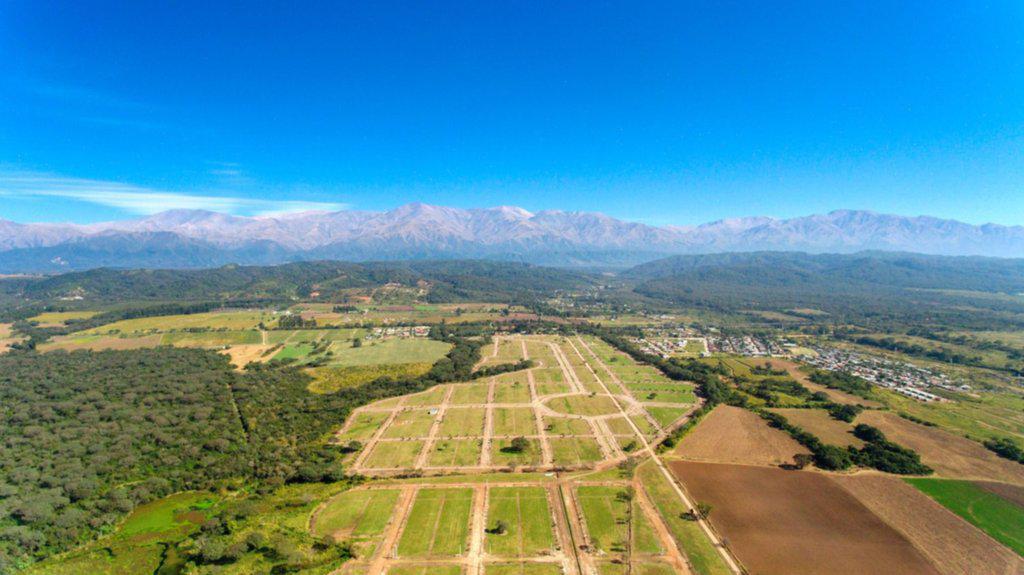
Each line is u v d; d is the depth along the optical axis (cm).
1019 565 9850
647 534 10862
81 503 12112
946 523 11269
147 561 10356
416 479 13650
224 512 11538
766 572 9644
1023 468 13812
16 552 10188
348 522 11462
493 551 10312
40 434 15175
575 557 10112
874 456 14212
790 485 13075
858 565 9869
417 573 9656
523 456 15125
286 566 9788
